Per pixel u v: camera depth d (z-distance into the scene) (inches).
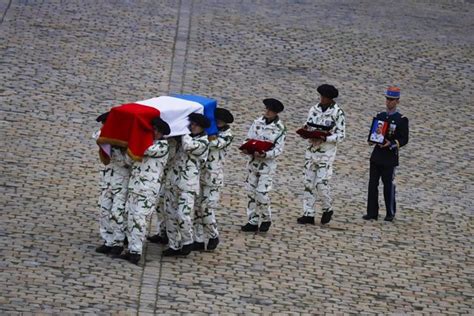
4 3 2112.5
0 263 1120.8
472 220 1438.2
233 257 1221.7
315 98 1827.0
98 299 1067.3
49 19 2048.5
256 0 2369.6
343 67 1996.8
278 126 1277.1
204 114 1192.2
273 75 1909.4
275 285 1158.3
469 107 1893.5
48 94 1697.8
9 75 1750.7
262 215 1298.0
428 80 1993.1
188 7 2245.3
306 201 1348.4
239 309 1085.8
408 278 1224.8
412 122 1791.3
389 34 2218.3
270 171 1284.4
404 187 1533.0
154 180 1148.5
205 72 1878.7
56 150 1493.6
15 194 1326.3
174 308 1071.6
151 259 1188.5
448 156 1674.5
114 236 1171.9
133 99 1720.0
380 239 1332.4
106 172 1166.3
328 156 1327.5
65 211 1294.3
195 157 1175.6
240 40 2064.5
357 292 1167.6
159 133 1135.6
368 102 1845.5
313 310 1105.4
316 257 1251.8
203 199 1211.2
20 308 1024.2
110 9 2158.0
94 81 1775.3
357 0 2476.6
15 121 1578.5
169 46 1987.0
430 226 1397.6
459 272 1259.8
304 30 2169.0
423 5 2502.5
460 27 2345.0
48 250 1170.6
